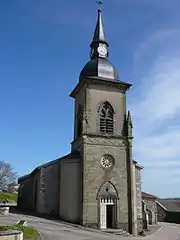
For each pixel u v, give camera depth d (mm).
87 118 35375
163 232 42688
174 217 69312
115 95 37312
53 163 37500
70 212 33062
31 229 19672
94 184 33219
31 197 45719
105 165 34438
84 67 39031
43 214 35969
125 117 37062
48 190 36781
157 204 73625
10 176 78062
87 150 34031
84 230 29078
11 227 18219
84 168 33281
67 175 34469
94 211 32438
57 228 27156
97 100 36344
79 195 33344
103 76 37219
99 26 40625
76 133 38312
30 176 46062
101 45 39656
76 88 38875
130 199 34062
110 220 33938
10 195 72750
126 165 35156
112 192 33656
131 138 35969
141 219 37656
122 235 31125
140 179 39906
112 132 36031
